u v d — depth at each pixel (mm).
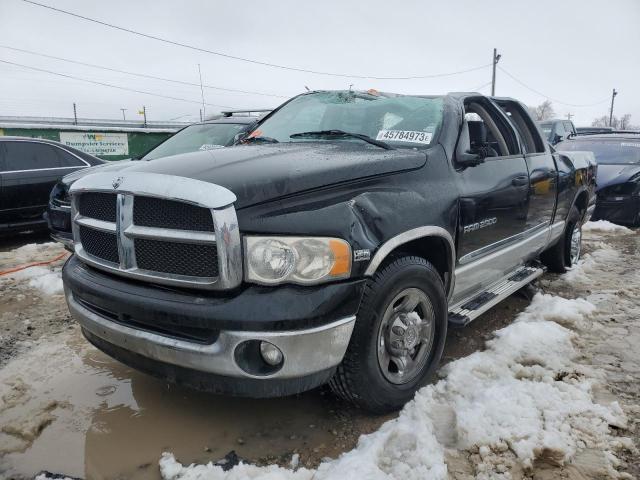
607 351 3453
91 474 2305
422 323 2826
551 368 3145
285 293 2166
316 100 4117
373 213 2457
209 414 2773
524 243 4027
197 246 2197
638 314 4160
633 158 8953
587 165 5551
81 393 3010
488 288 3857
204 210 2150
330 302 2227
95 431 2633
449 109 3379
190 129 6953
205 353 2172
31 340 3773
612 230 8047
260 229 2168
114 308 2402
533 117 4672
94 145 15211
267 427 2643
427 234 2729
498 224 3527
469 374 3021
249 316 2105
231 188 2203
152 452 2457
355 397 2557
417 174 2850
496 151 3973
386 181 2656
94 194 2574
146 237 2289
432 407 2721
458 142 3236
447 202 2922
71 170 7367
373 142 3225
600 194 8250
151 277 2311
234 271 2137
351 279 2330
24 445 2523
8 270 5648
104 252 2557
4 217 6840
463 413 2555
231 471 2236
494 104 4000
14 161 6926
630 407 2748
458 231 3039
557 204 4688
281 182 2301
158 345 2283
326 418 2717
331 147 3121
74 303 2729
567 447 2367
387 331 2617
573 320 3928
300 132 3779
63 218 5305
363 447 2369
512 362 3207
